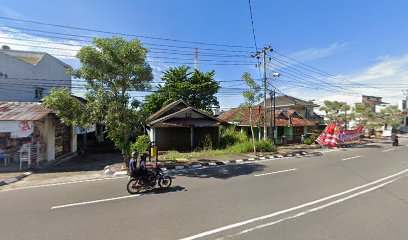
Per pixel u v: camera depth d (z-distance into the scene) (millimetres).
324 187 8891
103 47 11297
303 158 16547
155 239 4891
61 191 8445
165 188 8766
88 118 11320
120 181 9961
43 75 24422
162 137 20797
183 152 18984
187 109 21391
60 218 5977
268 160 15695
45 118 14492
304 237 4949
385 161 15039
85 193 8180
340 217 6031
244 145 18969
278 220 5836
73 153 17828
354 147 23609
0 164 12961
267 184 9312
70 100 11281
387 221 5785
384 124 41562
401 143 27500
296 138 28125
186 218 5949
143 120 12352
